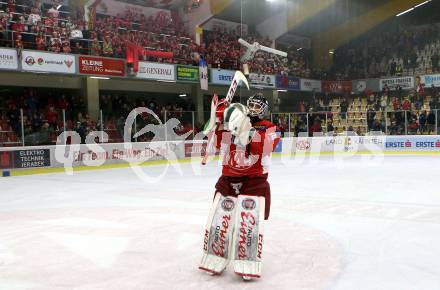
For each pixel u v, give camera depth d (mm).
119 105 22656
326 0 31797
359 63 32594
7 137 16969
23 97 20703
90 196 10641
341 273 4602
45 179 14703
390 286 4227
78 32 20109
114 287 4258
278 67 29969
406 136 22359
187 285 4277
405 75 30172
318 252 5398
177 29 27375
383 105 26188
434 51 29938
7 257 5359
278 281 4363
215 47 27188
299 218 7480
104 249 5652
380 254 5305
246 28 32656
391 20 34094
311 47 35500
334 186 11414
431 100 26156
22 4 20922
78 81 22750
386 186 11211
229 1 27906
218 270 4500
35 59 18391
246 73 24641
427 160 18547
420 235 6227
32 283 4422
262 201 4496
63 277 4586
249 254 4418
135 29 25609
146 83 25797
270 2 31078
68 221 7535
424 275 4539
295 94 33156
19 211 8695
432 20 33406
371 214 7750
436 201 8945
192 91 27406
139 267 4871
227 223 4562
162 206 8906
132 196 10430
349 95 32000
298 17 31453
